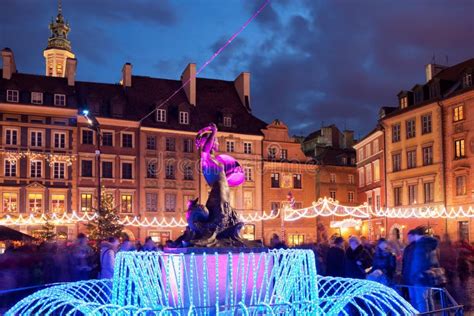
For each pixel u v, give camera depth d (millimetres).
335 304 8562
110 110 51562
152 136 52219
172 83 57938
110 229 40594
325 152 66125
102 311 8312
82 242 16016
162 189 51844
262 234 54250
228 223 10891
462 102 44062
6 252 15555
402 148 51219
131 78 55750
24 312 8773
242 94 59594
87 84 53938
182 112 54406
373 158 57219
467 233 42656
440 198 45875
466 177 43375
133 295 9953
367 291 8867
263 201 55094
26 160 47188
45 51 97375
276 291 9938
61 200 47812
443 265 18188
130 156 51000
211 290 9516
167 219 51625
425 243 10492
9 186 46281
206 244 10391
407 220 49562
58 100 49156
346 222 46281
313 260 10359
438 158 46375
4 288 13766
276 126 57000
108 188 49844
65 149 48469
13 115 47250
